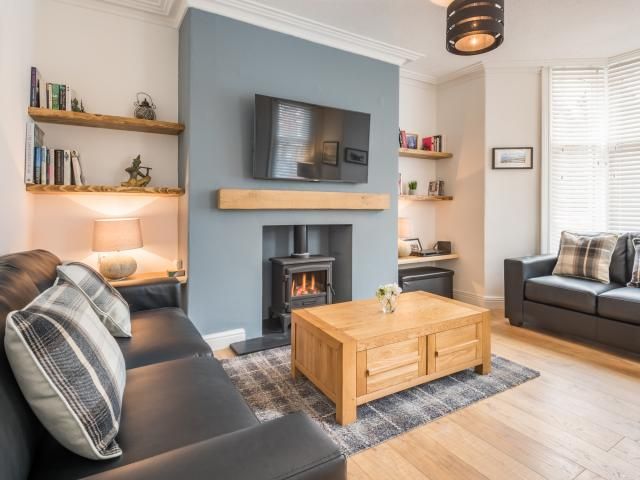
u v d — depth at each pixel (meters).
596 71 3.88
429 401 2.10
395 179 3.85
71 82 2.77
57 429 0.86
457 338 2.29
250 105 3.00
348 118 3.38
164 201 3.13
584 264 3.27
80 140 2.81
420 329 2.11
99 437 0.90
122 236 2.67
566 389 2.25
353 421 1.89
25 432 0.81
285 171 3.07
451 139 4.51
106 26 2.87
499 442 1.74
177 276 2.87
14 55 2.06
